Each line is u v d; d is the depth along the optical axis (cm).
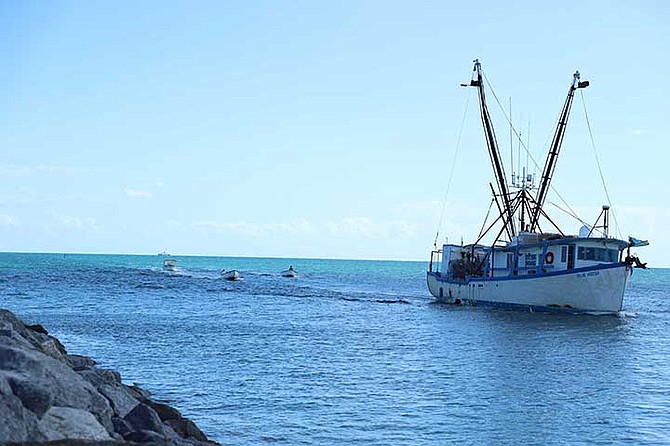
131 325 5412
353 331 5428
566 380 3375
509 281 7244
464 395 2947
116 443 1203
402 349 4406
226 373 3372
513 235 7806
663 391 3127
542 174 7888
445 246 8869
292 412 2598
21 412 1244
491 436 2319
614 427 2461
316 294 10488
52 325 5244
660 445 2252
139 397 2322
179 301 8188
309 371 3478
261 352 4112
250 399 2798
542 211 7800
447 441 2253
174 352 4038
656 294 13300
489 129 7912
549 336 5278
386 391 3002
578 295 6612
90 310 6631
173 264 18600
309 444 2191
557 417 2591
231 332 5138
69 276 13350
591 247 6738
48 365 1658
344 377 3328
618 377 3497
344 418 2520
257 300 8794
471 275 8112
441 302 8756
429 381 3259
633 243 6588
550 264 6869
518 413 2639
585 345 4794
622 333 5556
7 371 1434
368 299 9550
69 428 1389
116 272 15888
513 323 6175
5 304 6988
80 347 4150
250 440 2222
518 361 3978
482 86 8006
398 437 2288
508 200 7819
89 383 1784
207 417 2509
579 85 7806
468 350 4422
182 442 1697
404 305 8362
